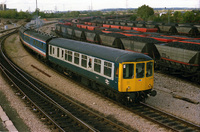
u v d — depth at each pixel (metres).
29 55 30.05
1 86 16.70
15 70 22.31
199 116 11.77
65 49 18.06
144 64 12.35
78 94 15.20
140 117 11.42
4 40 43.50
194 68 18.48
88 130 9.98
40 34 26.48
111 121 10.59
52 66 22.98
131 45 25.36
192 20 72.44
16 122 10.77
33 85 16.89
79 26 57.97
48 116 11.04
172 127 10.35
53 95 15.03
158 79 19.06
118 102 13.38
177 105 13.24
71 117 11.28
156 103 13.56
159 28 50.03
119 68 11.98
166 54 21.08
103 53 13.67
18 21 102.00
